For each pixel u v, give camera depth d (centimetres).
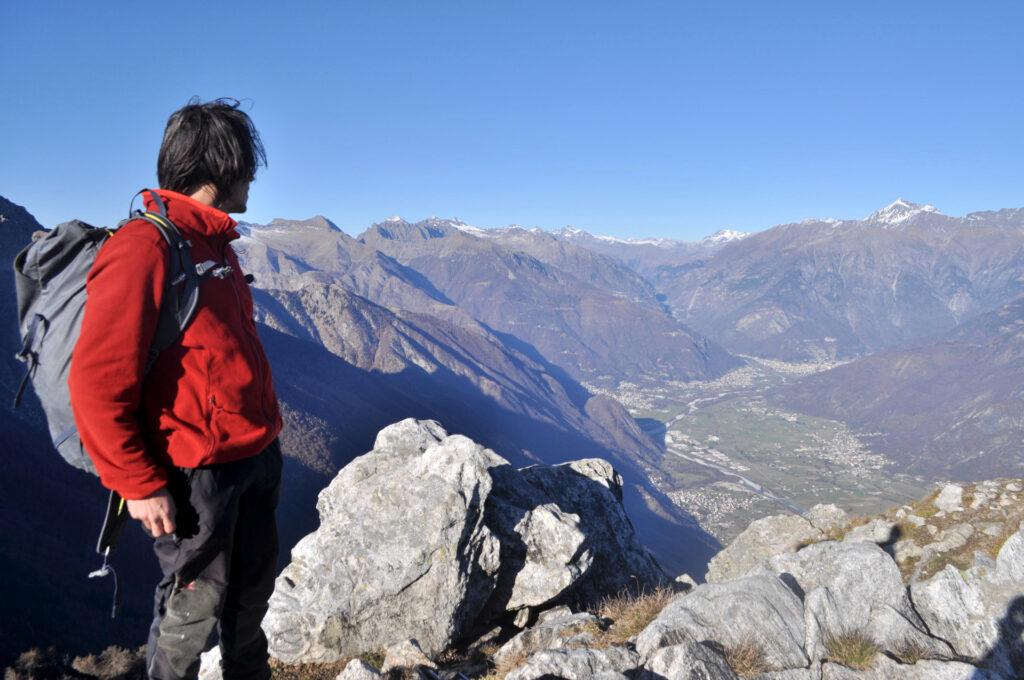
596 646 782
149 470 252
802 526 1706
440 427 1346
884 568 770
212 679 842
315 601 1003
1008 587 742
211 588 292
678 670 589
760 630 670
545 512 1203
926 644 700
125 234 264
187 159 296
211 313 280
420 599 1034
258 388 302
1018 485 1349
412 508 1080
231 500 289
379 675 804
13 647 8025
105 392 242
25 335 265
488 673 851
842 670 644
